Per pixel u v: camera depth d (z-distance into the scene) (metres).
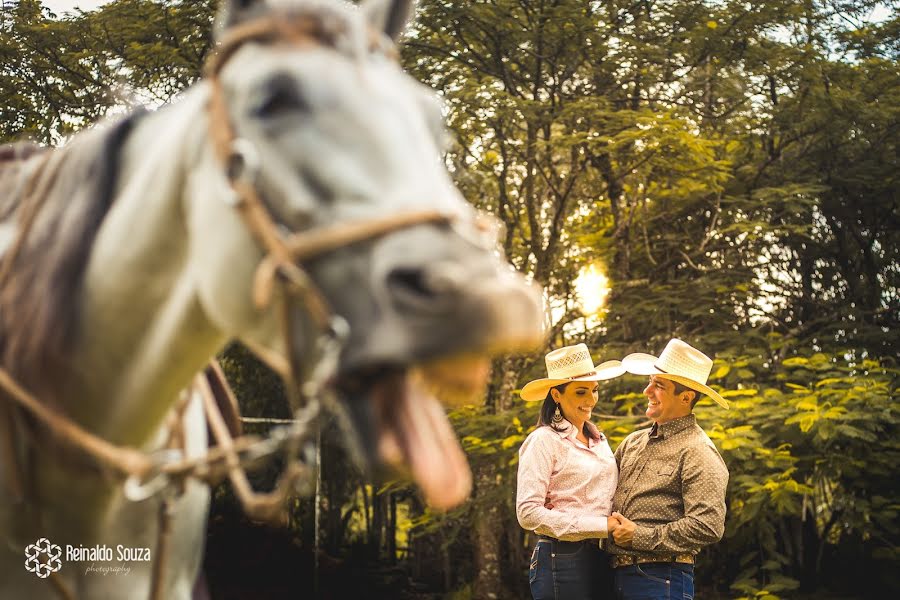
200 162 1.50
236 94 1.43
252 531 10.71
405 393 1.39
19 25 8.75
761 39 9.35
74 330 1.68
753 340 8.68
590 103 8.42
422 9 8.64
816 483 7.25
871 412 6.86
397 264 1.30
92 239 1.69
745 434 6.72
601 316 9.47
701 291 8.95
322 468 10.01
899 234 10.12
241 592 9.60
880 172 9.45
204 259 1.48
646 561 3.94
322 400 1.33
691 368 4.08
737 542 7.59
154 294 1.64
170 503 1.68
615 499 4.14
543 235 10.35
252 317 1.46
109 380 1.71
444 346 1.28
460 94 8.16
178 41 8.78
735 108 9.62
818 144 9.75
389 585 10.20
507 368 8.82
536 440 4.11
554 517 3.93
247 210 1.39
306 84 1.38
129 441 1.76
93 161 1.73
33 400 1.67
